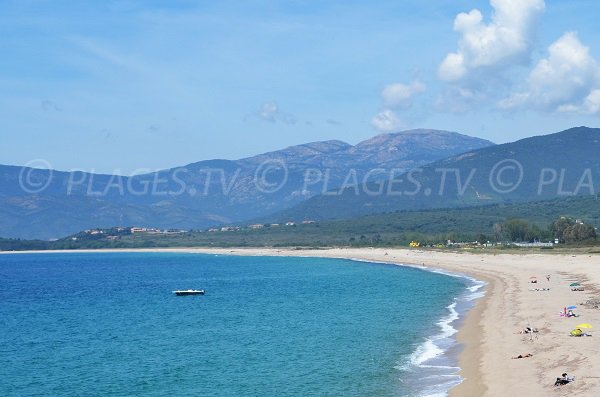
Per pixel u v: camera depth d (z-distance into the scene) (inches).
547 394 1362.0
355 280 5428.2
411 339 2292.1
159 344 2449.6
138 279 6658.5
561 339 1927.9
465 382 1588.3
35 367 2086.6
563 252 6742.1
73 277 7244.1
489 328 2333.9
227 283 5733.3
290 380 1759.4
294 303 3796.8
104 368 2032.5
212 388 1715.1
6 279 7017.7
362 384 1668.3
